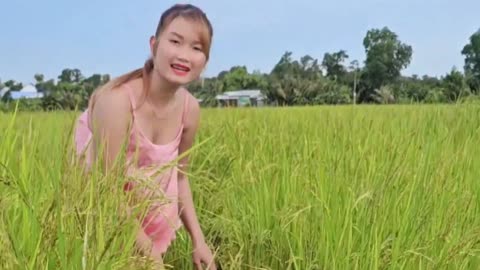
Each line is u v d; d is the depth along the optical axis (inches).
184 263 136.0
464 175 152.1
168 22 98.6
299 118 307.0
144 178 87.4
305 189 132.6
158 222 104.3
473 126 225.0
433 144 175.0
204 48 100.0
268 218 131.5
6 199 77.7
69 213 71.3
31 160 93.0
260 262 126.3
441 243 111.7
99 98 99.0
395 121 249.1
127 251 75.2
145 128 102.7
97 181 77.4
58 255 70.1
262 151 178.5
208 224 143.0
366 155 151.6
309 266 111.4
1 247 68.2
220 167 185.6
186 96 111.7
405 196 124.8
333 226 115.3
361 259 108.7
